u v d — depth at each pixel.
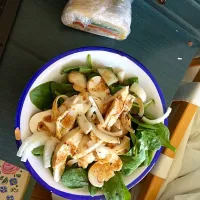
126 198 0.28
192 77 0.46
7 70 0.31
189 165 0.45
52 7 0.32
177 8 0.35
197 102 0.35
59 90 0.28
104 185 0.28
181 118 0.35
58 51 0.32
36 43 0.32
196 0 0.35
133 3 0.34
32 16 0.31
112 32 0.32
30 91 0.27
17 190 0.43
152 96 0.30
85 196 0.28
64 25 0.32
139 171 0.29
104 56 0.29
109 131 0.28
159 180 0.35
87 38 0.33
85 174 0.28
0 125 0.31
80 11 0.29
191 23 0.35
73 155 0.27
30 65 0.31
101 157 0.28
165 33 0.35
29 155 0.27
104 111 0.28
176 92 0.38
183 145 0.44
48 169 0.28
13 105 0.31
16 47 0.31
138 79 0.30
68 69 0.28
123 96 0.28
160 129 0.30
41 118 0.28
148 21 0.34
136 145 0.28
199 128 0.46
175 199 0.43
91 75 0.29
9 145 0.31
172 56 0.35
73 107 0.27
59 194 0.28
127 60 0.29
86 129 0.27
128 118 0.29
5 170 0.43
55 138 0.27
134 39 0.34
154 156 0.30
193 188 0.44
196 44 0.36
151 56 0.35
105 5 0.30
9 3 0.32
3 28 0.31
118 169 0.28
